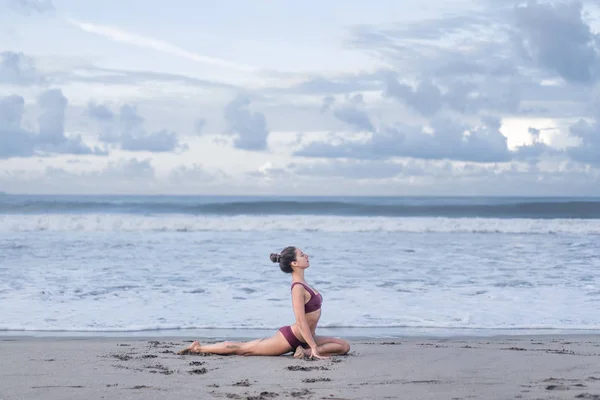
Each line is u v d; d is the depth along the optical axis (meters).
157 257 18.50
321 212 44.09
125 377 5.47
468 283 14.12
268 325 9.73
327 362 6.31
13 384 5.16
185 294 12.45
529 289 13.40
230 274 15.13
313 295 6.70
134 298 11.98
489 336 9.00
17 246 21.31
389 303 11.70
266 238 25.72
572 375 5.55
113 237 25.42
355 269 16.31
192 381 5.29
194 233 28.19
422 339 8.64
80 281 13.88
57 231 28.44
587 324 10.04
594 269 16.62
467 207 43.00
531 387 4.96
